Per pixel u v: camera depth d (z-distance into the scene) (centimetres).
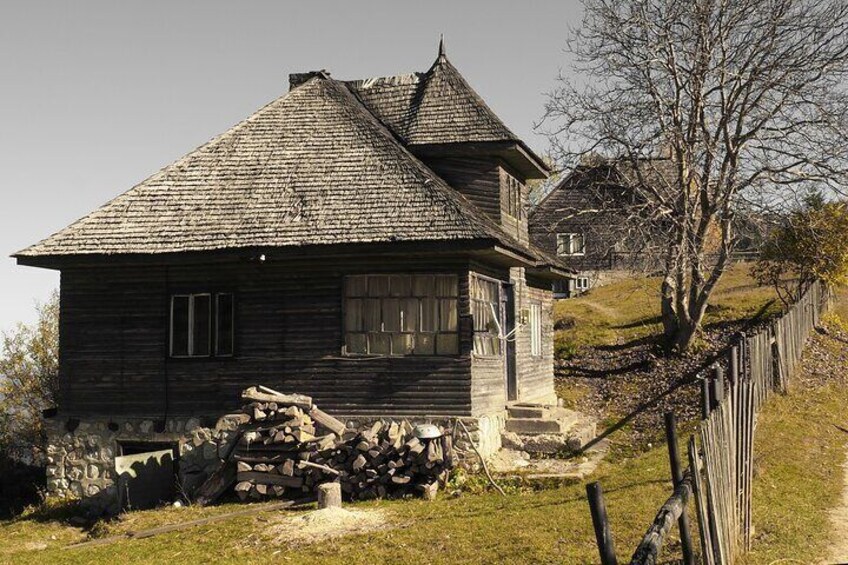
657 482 1425
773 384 2112
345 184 1897
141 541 1427
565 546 1126
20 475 2347
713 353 2850
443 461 1642
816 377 2389
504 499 1484
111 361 1919
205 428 1856
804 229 2883
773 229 2964
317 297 1833
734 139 2714
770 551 1044
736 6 2631
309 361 1827
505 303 2192
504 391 2042
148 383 1900
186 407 1878
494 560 1109
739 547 1001
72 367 1938
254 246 1772
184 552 1316
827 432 1827
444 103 2181
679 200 2880
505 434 1928
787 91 2595
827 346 2847
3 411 2794
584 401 2625
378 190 1859
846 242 3066
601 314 3862
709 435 851
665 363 2864
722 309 3462
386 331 1805
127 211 1938
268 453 1670
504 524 1267
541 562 1078
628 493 1368
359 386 1798
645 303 3944
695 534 1098
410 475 1596
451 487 1616
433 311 1791
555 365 3098
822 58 2581
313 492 1639
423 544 1211
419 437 1606
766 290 3756
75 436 1919
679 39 2711
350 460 1631
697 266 2819
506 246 1752
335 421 1695
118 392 1911
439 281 1792
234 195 1931
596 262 4694
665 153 3300
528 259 1958
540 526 1231
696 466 805
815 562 1014
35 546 1580
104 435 1908
